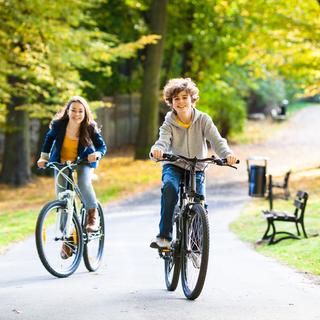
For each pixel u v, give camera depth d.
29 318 8.91
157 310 9.25
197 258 9.91
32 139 49.22
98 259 13.05
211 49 49.22
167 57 53.97
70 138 12.26
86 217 12.56
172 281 10.50
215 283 11.28
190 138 10.38
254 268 12.92
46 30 28.16
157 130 44.03
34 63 28.88
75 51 30.73
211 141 10.41
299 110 85.75
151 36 32.84
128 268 13.23
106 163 43.03
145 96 43.44
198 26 47.50
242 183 32.59
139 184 33.41
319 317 8.79
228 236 18.14
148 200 28.33
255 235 18.06
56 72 29.36
